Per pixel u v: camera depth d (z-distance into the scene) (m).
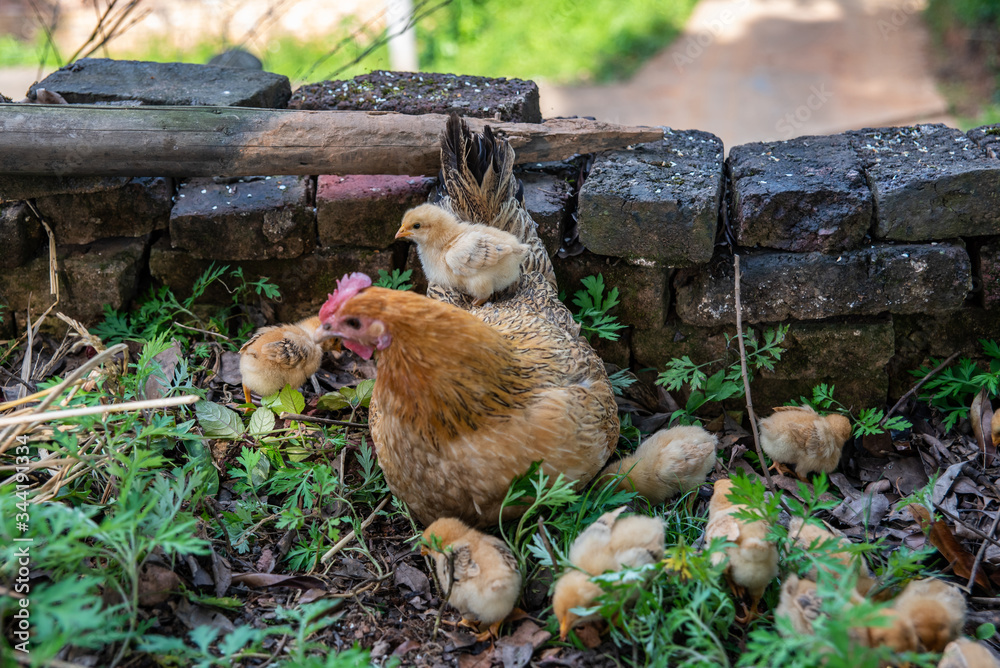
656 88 5.09
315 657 1.68
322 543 1.92
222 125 2.13
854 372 2.18
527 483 1.83
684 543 1.81
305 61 4.44
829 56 5.50
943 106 4.67
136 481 1.79
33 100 2.26
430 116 2.17
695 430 2.01
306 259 2.24
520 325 1.99
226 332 2.27
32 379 2.11
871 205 2.08
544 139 2.19
